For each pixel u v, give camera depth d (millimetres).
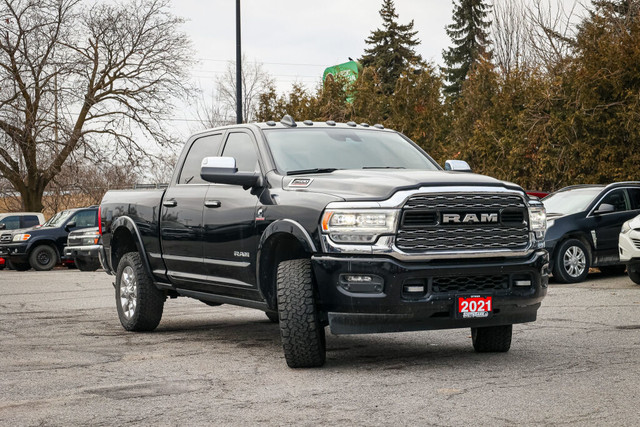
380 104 27656
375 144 8031
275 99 29203
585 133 19047
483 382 5906
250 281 7344
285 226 6695
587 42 19703
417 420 4824
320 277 6375
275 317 10383
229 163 7328
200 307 12188
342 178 6773
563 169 19812
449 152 24078
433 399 5375
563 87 19969
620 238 13406
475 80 26391
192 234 8211
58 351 8039
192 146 8953
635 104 17953
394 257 6176
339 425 4762
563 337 8102
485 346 7281
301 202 6680
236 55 26438
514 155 20859
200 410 5262
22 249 26391
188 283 8484
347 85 28484
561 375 6105
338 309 6316
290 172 7301
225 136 8375
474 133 22781
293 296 6488
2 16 32375
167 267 8859
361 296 6199
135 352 7895
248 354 7656
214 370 6766
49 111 33188
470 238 6332
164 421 4992
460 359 6992
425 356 7223
